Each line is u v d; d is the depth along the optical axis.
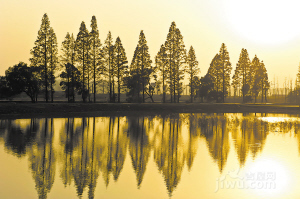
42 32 67.25
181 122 41.41
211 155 20.27
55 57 68.62
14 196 12.27
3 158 18.53
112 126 35.69
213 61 104.38
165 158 19.36
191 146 23.52
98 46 73.75
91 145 23.47
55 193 12.73
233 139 26.92
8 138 25.83
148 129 33.56
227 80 99.50
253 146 23.47
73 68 71.62
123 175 15.52
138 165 17.55
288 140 26.34
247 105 77.25
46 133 29.03
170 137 28.02
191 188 13.64
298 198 12.49
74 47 72.62
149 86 88.38
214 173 16.00
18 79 65.56
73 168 16.66
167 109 64.88
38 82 68.75
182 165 17.59
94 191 13.08
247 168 16.92
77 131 30.89
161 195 12.71
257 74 114.94
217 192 13.10
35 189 13.15
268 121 43.75
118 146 23.28
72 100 70.69
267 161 18.50
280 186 13.88
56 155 19.67
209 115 54.34
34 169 16.25
